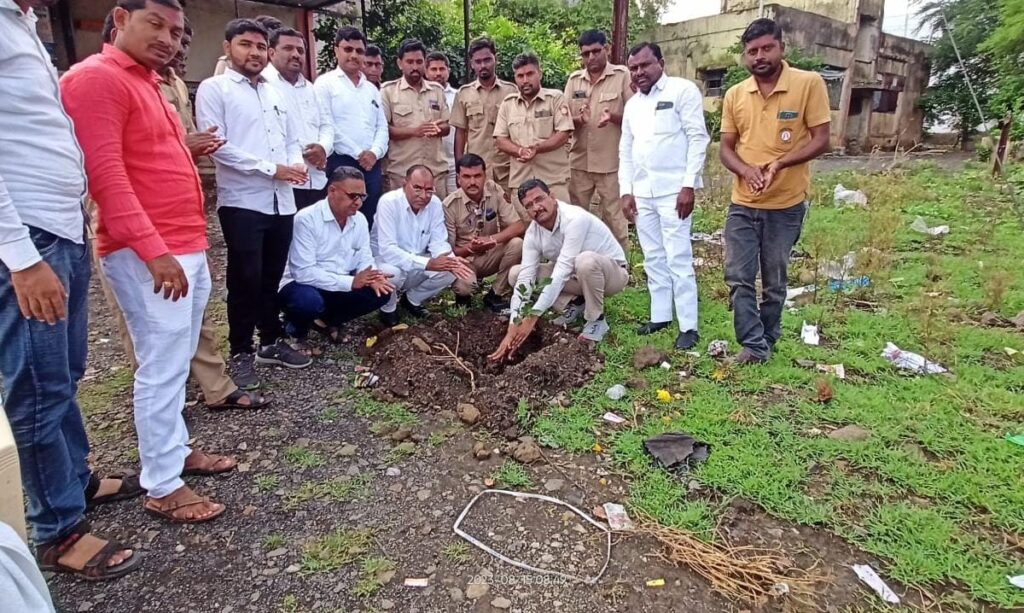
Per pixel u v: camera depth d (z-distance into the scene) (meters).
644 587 2.19
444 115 5.73
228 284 3.67
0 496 1.35
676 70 20.02
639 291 5.18
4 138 1.88
